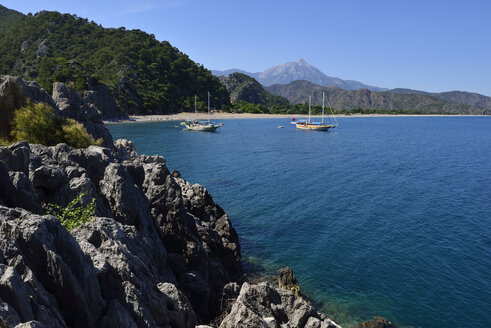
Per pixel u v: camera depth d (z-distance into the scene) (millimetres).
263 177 58844
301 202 44312
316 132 157375
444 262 28312
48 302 9820
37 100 38531
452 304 22750
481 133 172375
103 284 11891
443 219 38406
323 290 24297
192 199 31219
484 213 40500
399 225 36438
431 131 181125
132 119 187125
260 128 171125
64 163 20797
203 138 118188
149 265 16375
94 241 13844
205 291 19578
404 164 74562
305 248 30891
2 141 32656
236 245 28984
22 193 14875
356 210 41344
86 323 10539
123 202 19500
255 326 13695
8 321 8258
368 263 28109
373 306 22547
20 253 10336
